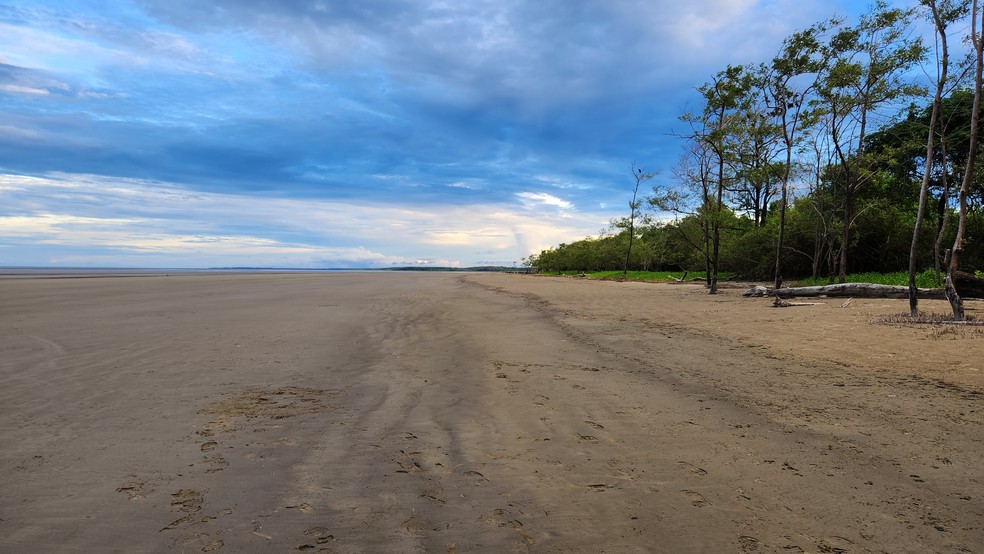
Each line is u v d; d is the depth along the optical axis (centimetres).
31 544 244
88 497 292
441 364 677
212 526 262
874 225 2466
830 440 383
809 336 838
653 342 834
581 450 371
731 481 317
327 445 379
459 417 449
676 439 391
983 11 925
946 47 992
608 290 2334
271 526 262
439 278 4784
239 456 355
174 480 315
